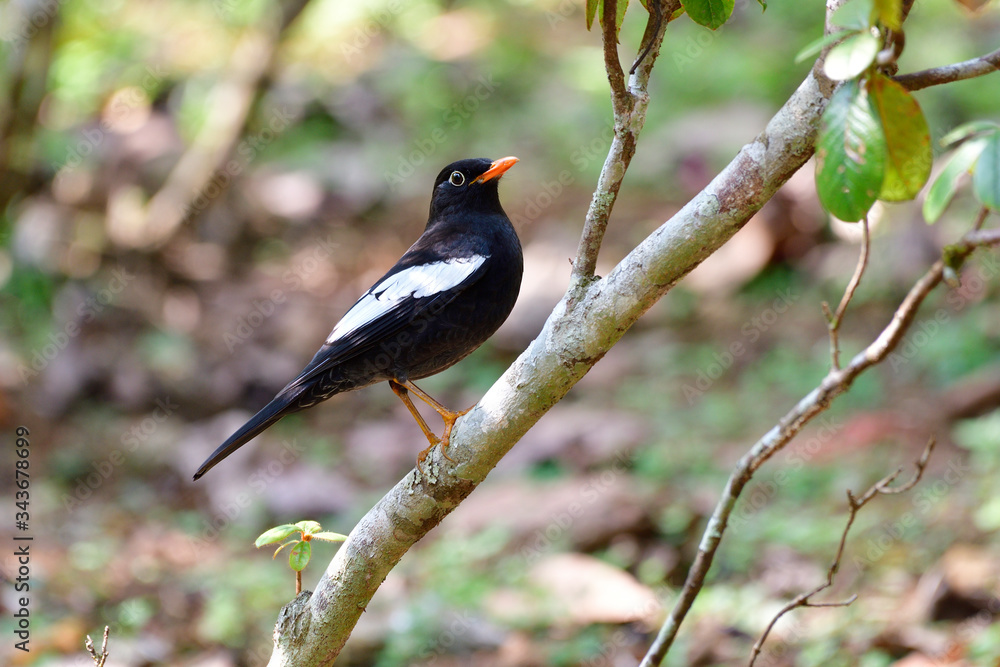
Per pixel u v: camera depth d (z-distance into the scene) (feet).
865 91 10.71
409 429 45.91
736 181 12.68
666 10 13.21
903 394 42.50
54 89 64.23
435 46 81.20
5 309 52.19
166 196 57.47
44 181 56.90
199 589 32.83
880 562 30.04
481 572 33.19
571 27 85.10
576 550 33.83
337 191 64.75
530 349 14.17
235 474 42.63
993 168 11.12
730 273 54.85
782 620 27.84
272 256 60.23
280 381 49.16
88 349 49.85
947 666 23.80
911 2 11.62
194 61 68.39
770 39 74.38
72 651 28.17
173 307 54.44
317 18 78.23
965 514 31.35
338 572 15.61
